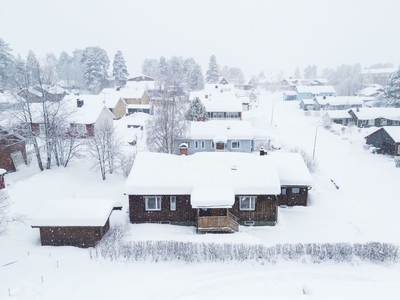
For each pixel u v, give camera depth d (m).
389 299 13.25
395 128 47.81
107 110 57.56
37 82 39.34
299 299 13.55
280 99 117.81
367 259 19.16
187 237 21.56
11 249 19.69
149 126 45.06
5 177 33.19
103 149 34.12
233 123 45.22
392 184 34.50
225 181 24.36
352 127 65.06
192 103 55.94
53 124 35.12
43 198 28.05
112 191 30.47
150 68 164.00
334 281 16.56
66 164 36.56
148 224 24.33
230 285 16.48
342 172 38.84
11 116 34.09
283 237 22.38
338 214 26.67
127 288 15.81
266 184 24.05
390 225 24.67
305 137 57.56
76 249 19.91
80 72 131.25
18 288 15.42
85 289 15.61
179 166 26.00
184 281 16.66
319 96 98.69
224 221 22.70
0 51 85.00
